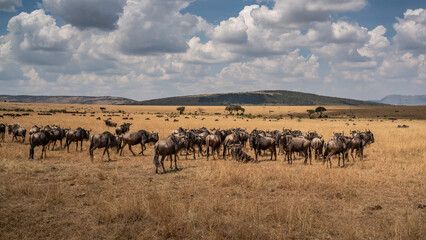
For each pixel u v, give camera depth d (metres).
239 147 15.30
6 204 7.25
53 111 97.56
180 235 5.71
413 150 18.69
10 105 149.12
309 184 9.68
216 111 160.75
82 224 6.17
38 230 5.83
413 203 7.99
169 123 49.41
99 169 12.19
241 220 6.34
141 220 6.41
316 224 6.27
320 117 112.25
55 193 7.95
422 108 157.62
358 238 5.64
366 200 8.24
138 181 10.19
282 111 164.50
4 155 14.45
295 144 14.61
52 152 16.72
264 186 9.48
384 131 36.19
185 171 12.06
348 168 12.87
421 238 5.56
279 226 6.19
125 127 29.98
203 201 7.82
